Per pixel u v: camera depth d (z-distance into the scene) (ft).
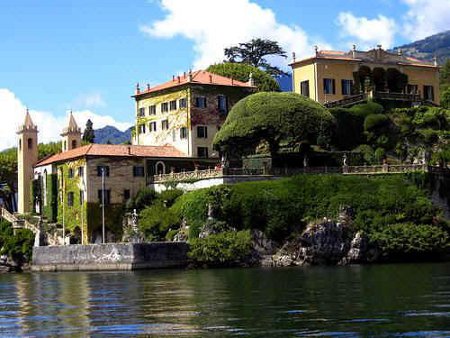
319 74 424.87
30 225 383.65
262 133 354.95
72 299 190.49
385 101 426.10
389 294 178.81
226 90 410.11
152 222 339.36
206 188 330.95
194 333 130.72
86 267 310.45
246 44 556.51
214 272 277.23
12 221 387.34
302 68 433.48
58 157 401.08
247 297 181.47
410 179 341.21
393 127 409.49
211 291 199.00
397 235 316.19
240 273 267.59
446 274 237.45
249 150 381.81
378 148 389.80
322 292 188.55
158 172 384.06
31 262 364.58
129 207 367.66
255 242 320.29
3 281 269.85
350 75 433.48
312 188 327.26
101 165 371.76
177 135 405.39
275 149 364.58
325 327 132.87
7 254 369.30
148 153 385.70
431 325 132.05
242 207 322.55
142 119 429.79
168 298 184.34
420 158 372.99
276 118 352.08
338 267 292.40
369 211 323.78
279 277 242.17
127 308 166.30
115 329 137.08
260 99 359.46
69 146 442.50
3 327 143.13
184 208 333.62
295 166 364.17
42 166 409.90
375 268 278.46
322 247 313.32
